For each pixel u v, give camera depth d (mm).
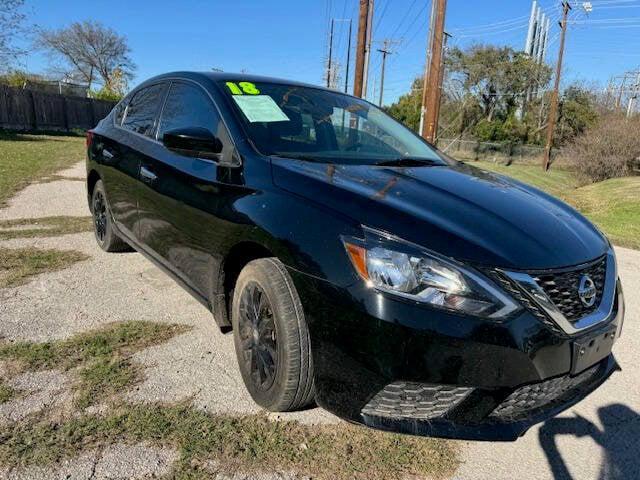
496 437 2084
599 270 2461
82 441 2287
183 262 3223
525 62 49938
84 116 29000
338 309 2092
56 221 6109
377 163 3094
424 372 1976
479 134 48719
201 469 2180
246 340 2691
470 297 1990
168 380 2818
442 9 16750
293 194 2434
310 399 2438
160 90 4023
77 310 3619
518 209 2559
